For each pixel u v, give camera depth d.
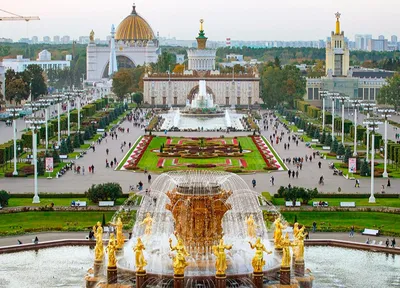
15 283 197.75
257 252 177.25
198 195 186.62
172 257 184.38
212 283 176.25
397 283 197.38
